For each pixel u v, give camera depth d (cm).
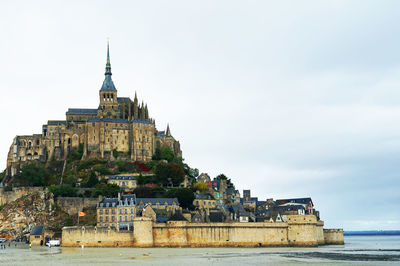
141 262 14938
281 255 17588
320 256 17400
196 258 16262
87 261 15162
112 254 17562
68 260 15462
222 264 14488
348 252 19662
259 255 17525
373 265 14600
